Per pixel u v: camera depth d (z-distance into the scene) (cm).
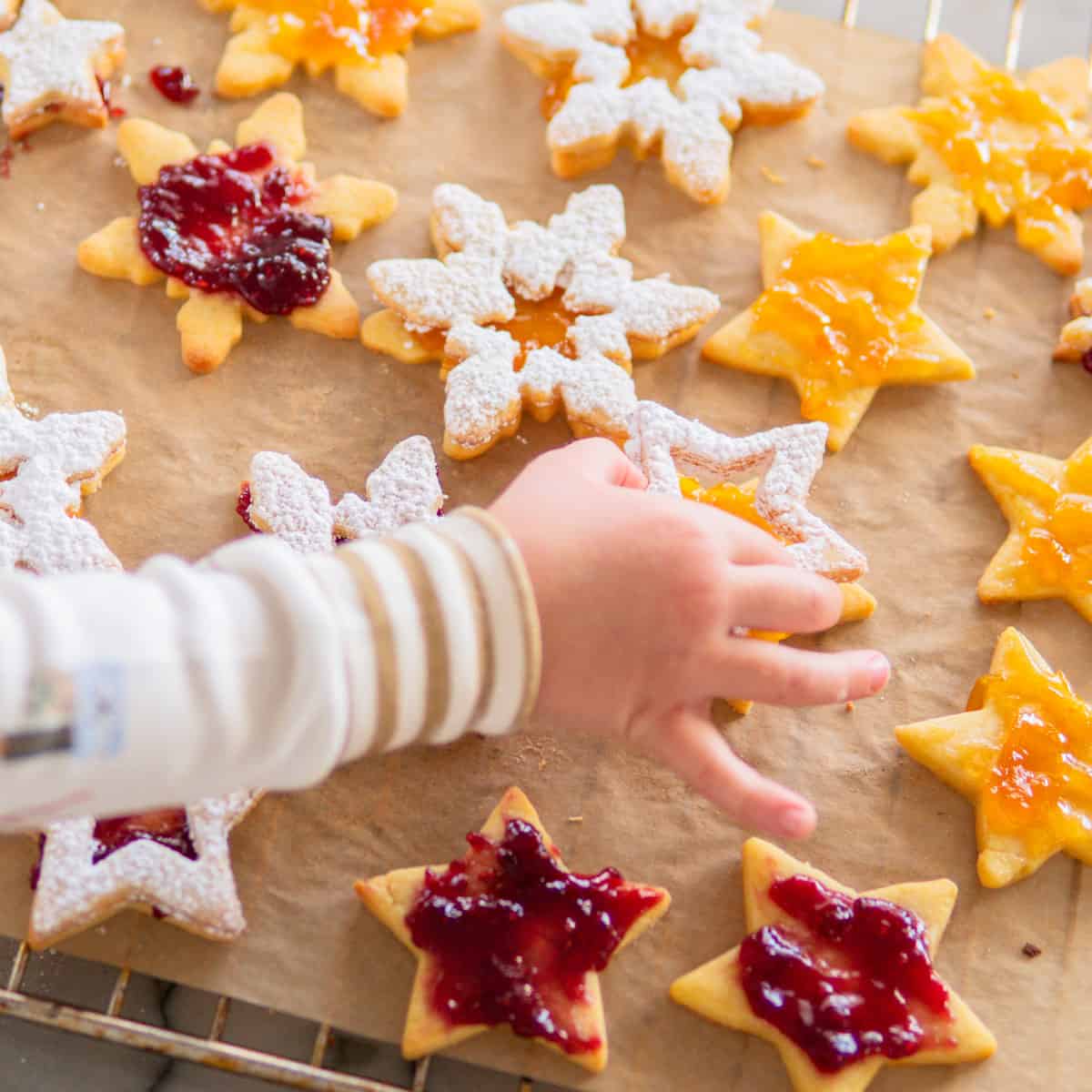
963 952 58
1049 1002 58
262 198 65
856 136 67
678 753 54
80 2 68
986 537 63
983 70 68
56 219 65
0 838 58
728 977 57
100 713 47
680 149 66
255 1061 56
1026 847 59
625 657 53
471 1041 57
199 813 58
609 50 67
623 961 58
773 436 62
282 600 49
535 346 64
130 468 62
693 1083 57
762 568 55
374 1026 57
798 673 54
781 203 67
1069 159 67
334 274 64
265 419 63
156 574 49
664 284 64
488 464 63
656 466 61
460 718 51
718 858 59
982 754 60
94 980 58
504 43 68
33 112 65
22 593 48
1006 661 61
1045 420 64
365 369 64
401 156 66
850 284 65
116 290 64
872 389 64
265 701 49
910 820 60
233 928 57
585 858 59
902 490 63
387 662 50
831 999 57
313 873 58
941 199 66
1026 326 65
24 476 60
